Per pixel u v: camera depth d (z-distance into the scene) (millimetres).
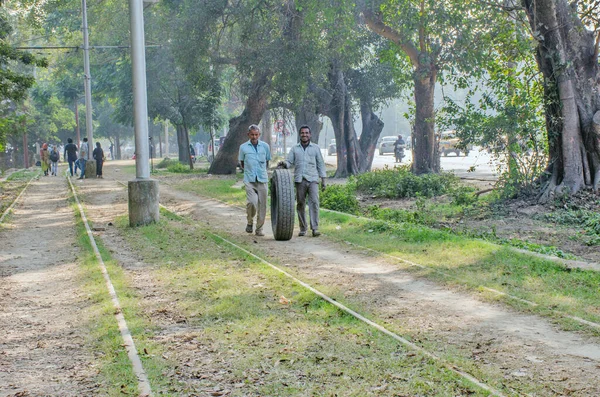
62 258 11586
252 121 36406
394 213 15867
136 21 15031
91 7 45812
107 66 52094
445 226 14258
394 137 68125
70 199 22766
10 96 24484
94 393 5250
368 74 34531
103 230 14750
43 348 6484
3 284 9562
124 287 8812
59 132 81812
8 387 5434
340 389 5168
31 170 47844
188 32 31750
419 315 7371
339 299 8023
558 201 16203
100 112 82250
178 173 40562
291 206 12805
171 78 44438
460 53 24297
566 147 16656
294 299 8023
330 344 6281
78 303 8242
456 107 18609
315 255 11375
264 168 13688
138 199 15008
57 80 62438
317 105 32875
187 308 7746
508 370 5602
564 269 9289
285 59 29781
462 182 25344
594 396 4996
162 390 5227
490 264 9828
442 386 5168
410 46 27344
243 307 7656
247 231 13828
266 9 31219
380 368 5602
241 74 35062
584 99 16859
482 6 21312
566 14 16969
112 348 6254
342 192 18656
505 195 17500
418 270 9703
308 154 13430
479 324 6992
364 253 11328
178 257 11148
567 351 6082
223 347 6293
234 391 5203
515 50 18828
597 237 12070
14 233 14969
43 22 49250
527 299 7836
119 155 85750
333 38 29422
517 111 17422
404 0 24250
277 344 6328
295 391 5160
